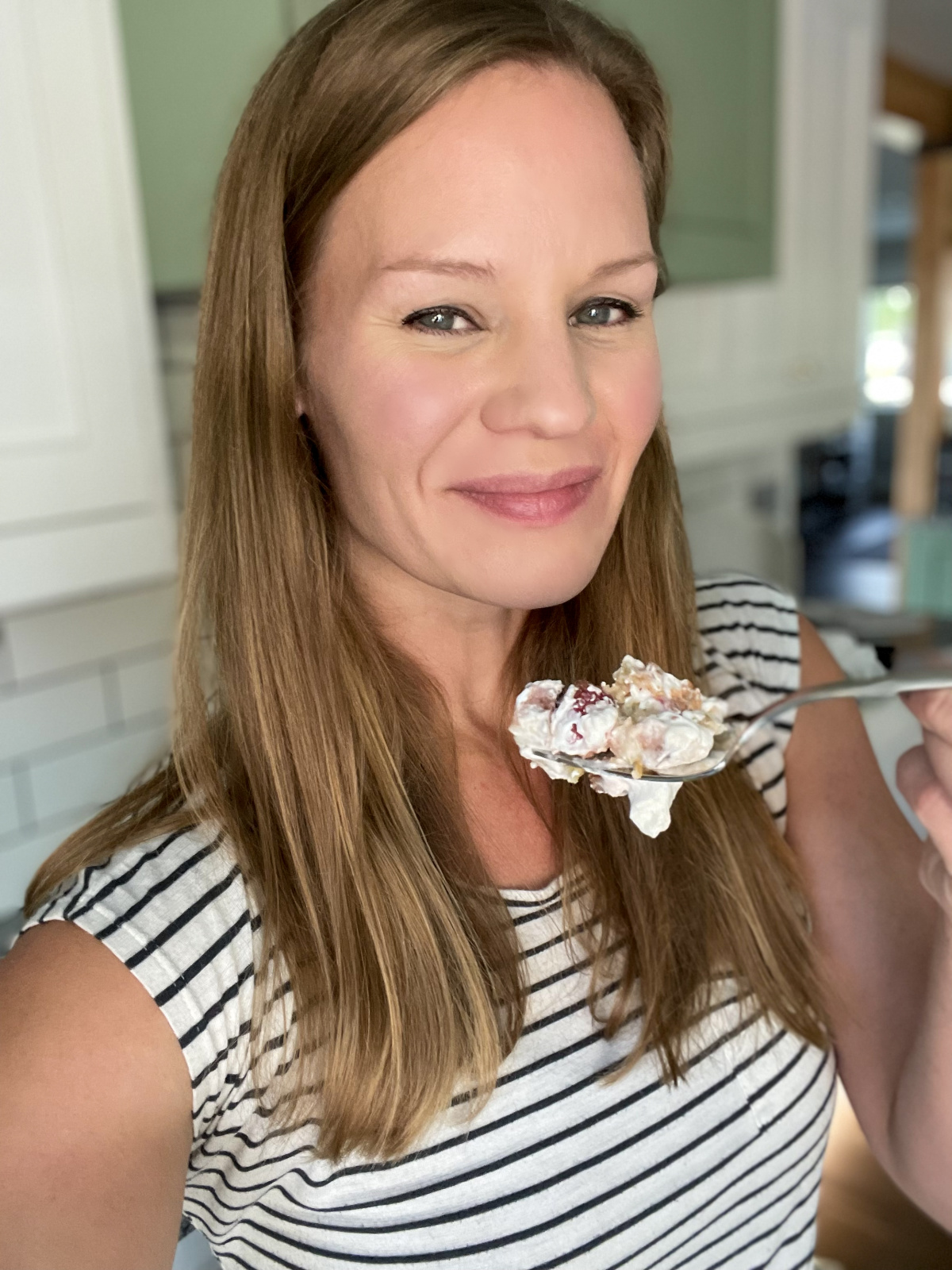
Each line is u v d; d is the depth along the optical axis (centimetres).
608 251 32
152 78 69
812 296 134
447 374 32
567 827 40
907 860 46
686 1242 40
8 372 61
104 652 90
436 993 35
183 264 73
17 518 63
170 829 35
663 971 39
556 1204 36
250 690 36
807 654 50
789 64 118
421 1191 35
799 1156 43
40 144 60
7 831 85
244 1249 39
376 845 35
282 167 33
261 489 35
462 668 41
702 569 141
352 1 32
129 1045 30
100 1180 29
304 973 34
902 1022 43
